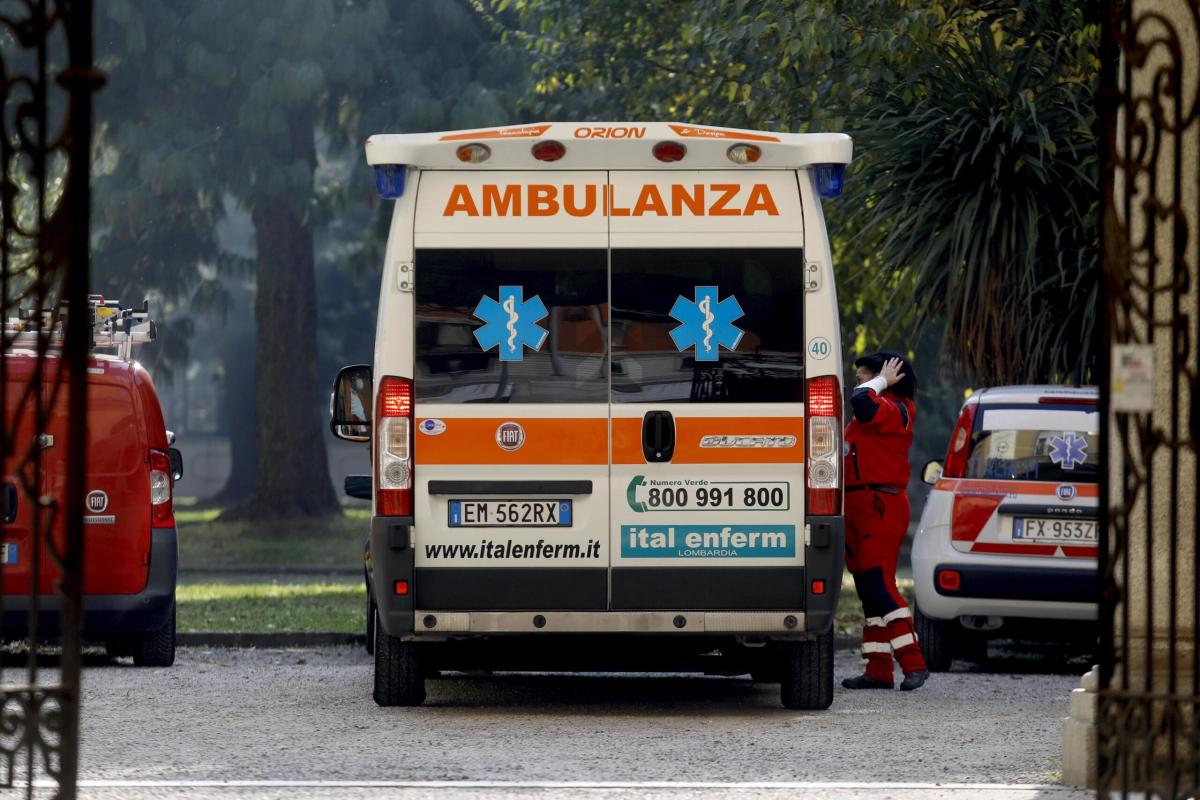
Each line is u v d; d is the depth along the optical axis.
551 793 21.72
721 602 28.61
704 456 28.61
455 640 30.16
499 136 28.70
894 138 46.88
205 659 40.84
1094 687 22.55
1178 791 19.09
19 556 35.41
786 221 28.81
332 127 96.00
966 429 37.91
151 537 36.38
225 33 89.38
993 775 23.45
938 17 47.91
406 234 28.70
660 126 28.70
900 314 49.34
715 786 22.20
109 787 22.06
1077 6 48.28
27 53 86.12
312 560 88.06
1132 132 18.91
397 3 92.50
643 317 28.69
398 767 24.02
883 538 34.75
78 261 17.77
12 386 35.44
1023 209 45.97
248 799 21.28
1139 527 21.77
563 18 67.88
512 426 28.61
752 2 53.31
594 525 28.58
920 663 34.59
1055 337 46.22
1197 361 19.08
